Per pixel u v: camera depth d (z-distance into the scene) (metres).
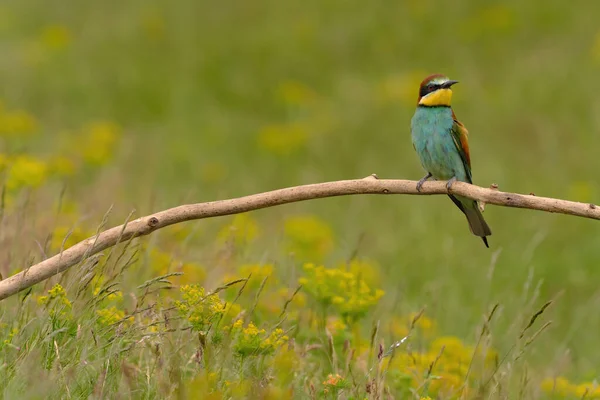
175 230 10.35
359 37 25.14
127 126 20.84
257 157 19.22
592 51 22.72
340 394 6.99
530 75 22.14
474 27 24.70
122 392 6.34
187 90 22.30
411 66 23.94
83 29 25.88
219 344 6.79
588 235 14.91
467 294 12.57
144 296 7.21
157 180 17.00
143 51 24.59
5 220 9.39
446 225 15.30
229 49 24.81
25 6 27.39
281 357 7.11
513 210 15.81
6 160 11.00
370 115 21.00
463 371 8.42
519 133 19.80
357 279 8.34
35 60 23.34
